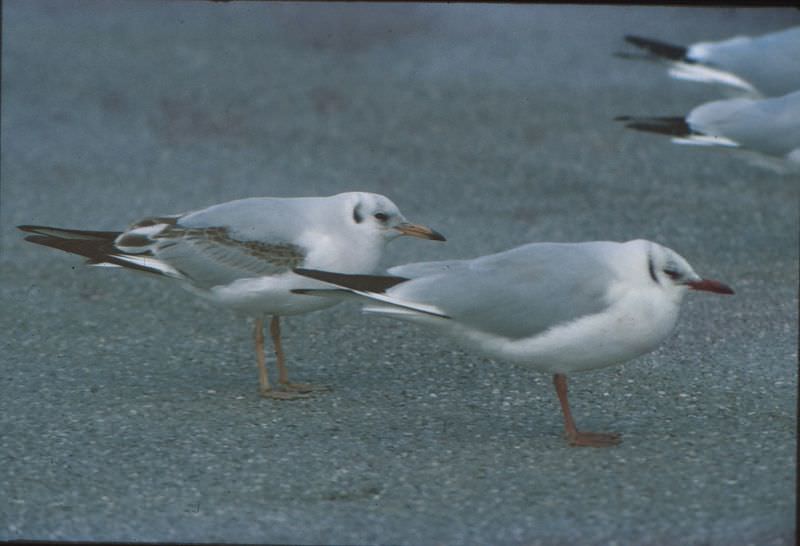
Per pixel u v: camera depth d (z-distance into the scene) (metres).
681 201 17.72
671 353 12.55
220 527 9.07
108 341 13.16
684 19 25.30
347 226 11.43
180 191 18.00
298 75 23.09
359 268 11.52
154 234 11.77
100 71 23.02
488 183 18.48
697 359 12.41
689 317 13.52
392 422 10.98
